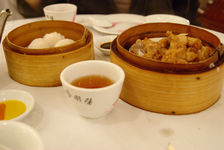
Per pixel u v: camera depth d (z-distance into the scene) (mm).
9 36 1059
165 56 895
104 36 1344
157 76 791
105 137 756
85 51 1031
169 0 2588
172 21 1444
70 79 829
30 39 1187
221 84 897
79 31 1167
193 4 2504
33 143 583
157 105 848
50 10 1542
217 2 2463
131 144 731
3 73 1106
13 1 2281
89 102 751
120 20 1701
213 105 904
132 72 839
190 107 841
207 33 997
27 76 993
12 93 872
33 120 815
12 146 614
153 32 1111
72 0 2346
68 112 863
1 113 810
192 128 797
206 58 880
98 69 869
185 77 773
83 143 732
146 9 2648
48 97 944
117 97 795
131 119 834
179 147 721
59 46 981
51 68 970
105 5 2488
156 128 795
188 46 989
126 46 1055
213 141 745
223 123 818
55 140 741
